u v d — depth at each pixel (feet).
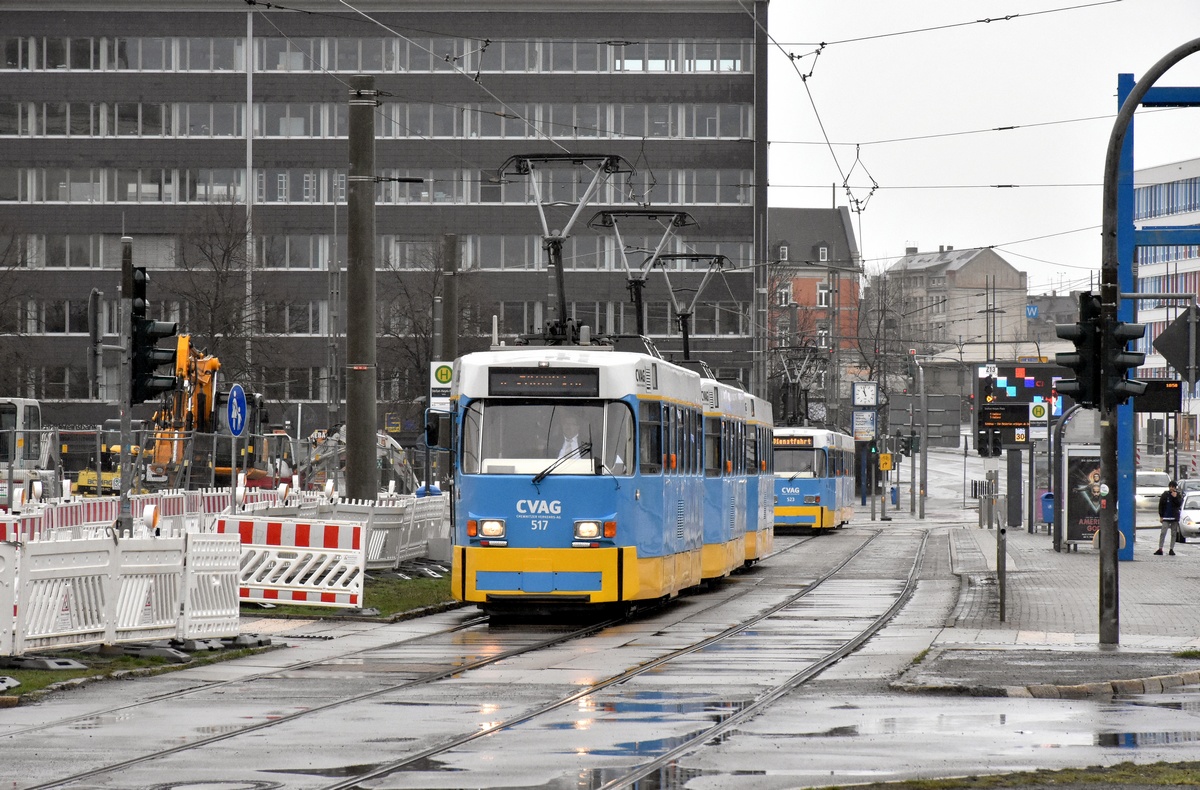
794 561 322.96
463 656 146.20
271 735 96.37
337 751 89.97
